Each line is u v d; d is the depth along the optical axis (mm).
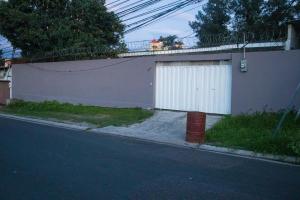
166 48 20484
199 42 18406
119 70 18781
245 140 10695
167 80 16875
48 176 7180
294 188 6734
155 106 17359
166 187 6617
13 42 26000
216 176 7434
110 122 15180
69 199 5891
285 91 13000
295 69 12766
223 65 14891
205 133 11664
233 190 6531
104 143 11062
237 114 14141
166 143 11398
